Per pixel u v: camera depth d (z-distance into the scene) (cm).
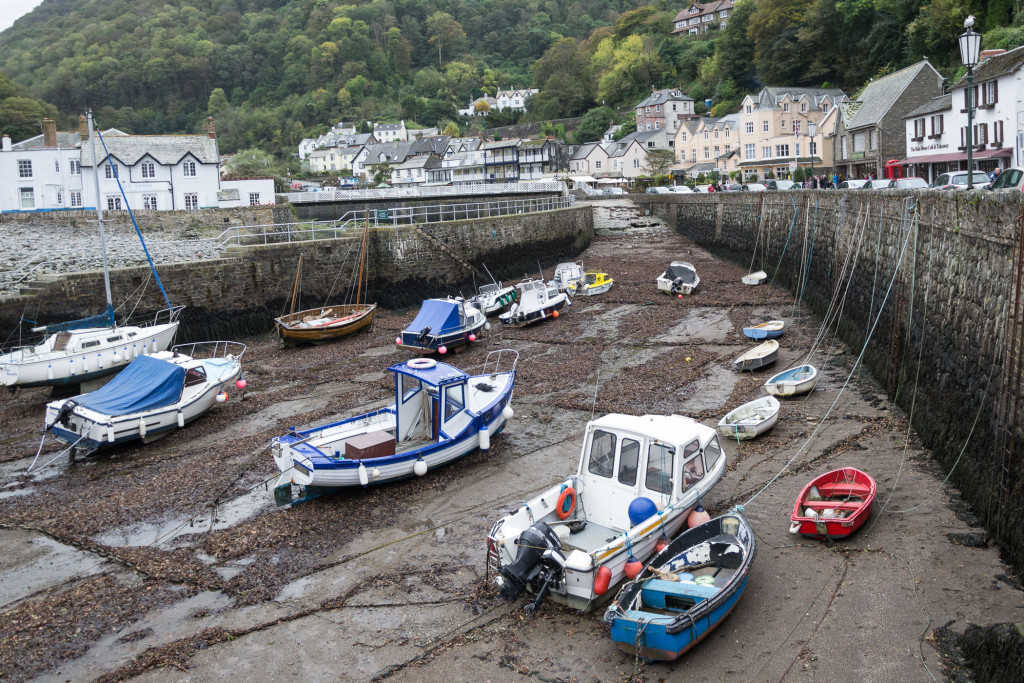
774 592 1141
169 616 1186
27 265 3319
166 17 19450
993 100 4094
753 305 3366
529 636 1082
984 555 1185
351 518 1500
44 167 5347
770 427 1816
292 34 19788
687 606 1032
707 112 10700
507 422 2033
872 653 989
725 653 1007
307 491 1603
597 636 1070
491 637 1086
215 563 1342
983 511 1275
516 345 2934
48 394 2522
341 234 4209
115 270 3000
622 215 6500
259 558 1352
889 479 1488
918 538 1250
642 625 959
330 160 14975
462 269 4184
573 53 15688
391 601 1195
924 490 1420
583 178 9194
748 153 8175
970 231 1507
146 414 1975
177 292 3170
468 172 11569
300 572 1298
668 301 3575
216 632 1129
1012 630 971
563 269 4022
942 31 6488
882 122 5812
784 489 1500
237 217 4747
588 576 1103
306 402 2327
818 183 4794
